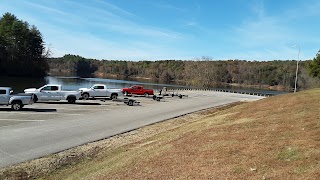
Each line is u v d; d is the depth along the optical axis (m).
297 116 13.59
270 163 8.02
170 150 11.27
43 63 117.69
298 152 8.45
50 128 18.94
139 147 13.77
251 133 11.69
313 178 6.64
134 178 8.83
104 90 38.66
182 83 156.50
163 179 8.30
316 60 49.88
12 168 11.88
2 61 103.19
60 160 13.12
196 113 29.98
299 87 111.06
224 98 54.41
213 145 10.82
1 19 112.75
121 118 24.47
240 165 8.26
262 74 160.00
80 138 17.03
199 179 7.80
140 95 48.81
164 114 28.20
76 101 35.41
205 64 161.25
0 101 24.81
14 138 15.96
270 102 21.53
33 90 31.72
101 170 10.70
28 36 110.31
